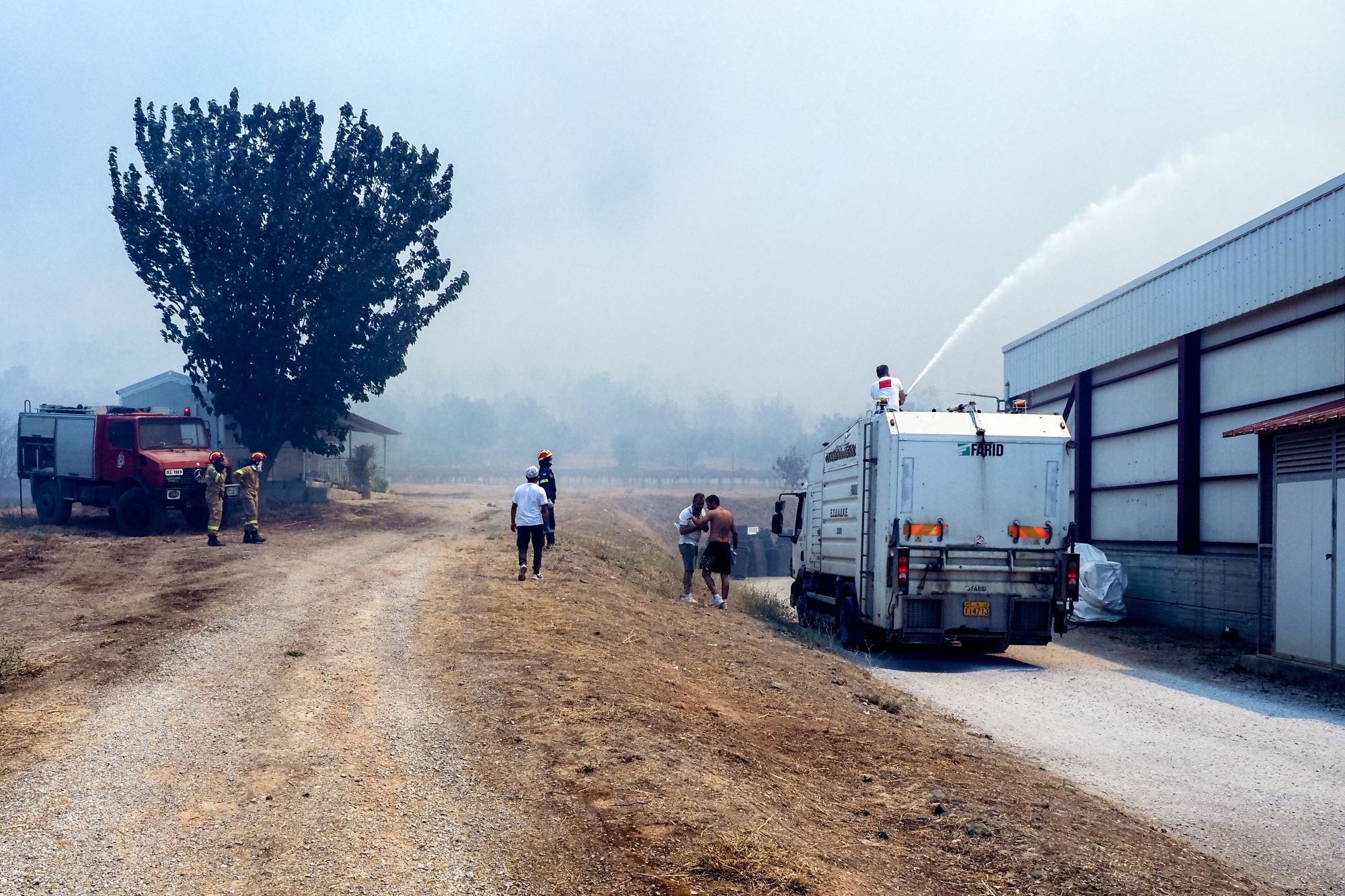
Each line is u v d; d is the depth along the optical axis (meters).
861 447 13.95
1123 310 20.02
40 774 5.55
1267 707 10.20
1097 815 6.11
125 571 14.69
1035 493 12.89
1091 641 15.71
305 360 27.45
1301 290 14.30
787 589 29.64
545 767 5.70
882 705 9.16
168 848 4.56
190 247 26.14
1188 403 17.55
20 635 9.58
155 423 21.55
